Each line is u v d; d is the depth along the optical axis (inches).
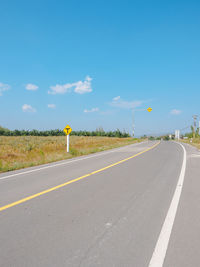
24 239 155.3
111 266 124.2
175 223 184.2
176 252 139.0
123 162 576.7
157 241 152.8
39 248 143.3
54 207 223.8
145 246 146.1
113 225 179.5
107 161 602.9
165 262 128.3
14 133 2687.0
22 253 137.4
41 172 440.8
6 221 187.6
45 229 171.6
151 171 439.2
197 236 160.7
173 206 227.8
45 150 1067.9
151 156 722.2
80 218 194.2
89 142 1722.4
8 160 690.2
